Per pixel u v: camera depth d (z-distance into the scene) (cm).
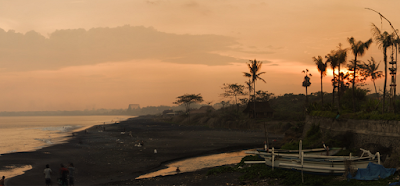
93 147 4697
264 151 2816
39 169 2902
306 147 3133
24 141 6347
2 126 15338
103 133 8281
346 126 2916
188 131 8412
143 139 6075
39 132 9806
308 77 5197
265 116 9794
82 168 2969
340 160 1956
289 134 4662
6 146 5309
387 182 1502
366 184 1530
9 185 2256
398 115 2200
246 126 8725
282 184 1906
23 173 2711
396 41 2431
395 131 2170
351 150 2608
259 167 2464
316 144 3075
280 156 2288
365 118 2602
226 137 6366
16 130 11294
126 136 6962
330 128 3253
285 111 10575
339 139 2853
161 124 13862
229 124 9469
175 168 3036
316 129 3562
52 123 19638
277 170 2222
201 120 12075
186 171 2848
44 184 2308
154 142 5453
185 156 3819
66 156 3738
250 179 2141
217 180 2209
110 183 2342
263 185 1925
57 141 6162
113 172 2797
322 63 4091
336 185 1628
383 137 2298
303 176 1956
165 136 6838
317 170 1956
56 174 2695
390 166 1766
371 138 2459
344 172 1830
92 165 3130
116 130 9619
